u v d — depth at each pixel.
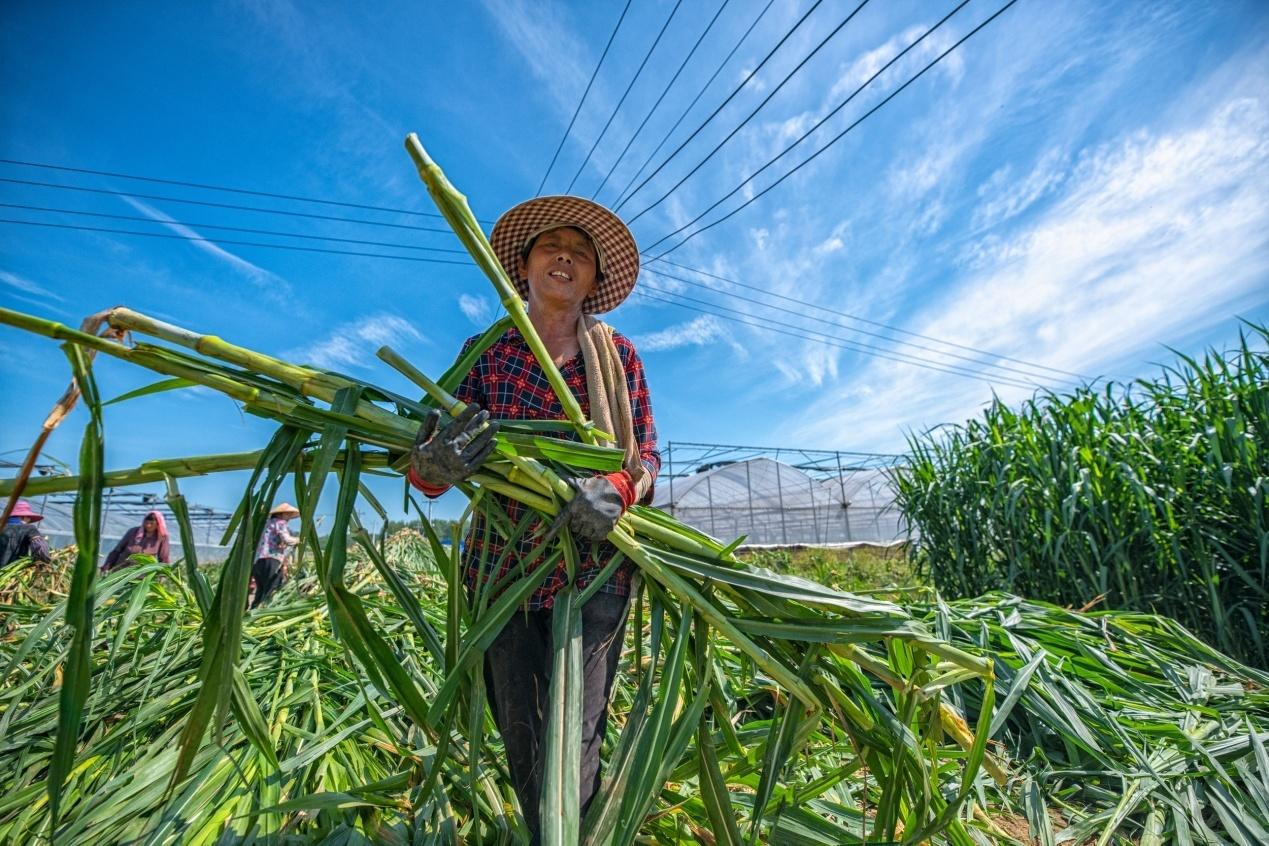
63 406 1.12
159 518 6.11
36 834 1.81
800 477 28.20
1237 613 3.89
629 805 1.31
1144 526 4.10
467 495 1.54
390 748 2.22
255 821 1.75
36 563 5.57
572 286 1.81
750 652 1.50
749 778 2.12
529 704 1.58
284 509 6.37
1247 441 3.88
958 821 1.67
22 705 2.57
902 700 1.69
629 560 1.64
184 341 1.25
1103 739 2.52
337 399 1.32
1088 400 4.81
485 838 1.81
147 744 2.23
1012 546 4.96
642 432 1.80
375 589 4.53
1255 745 2.20
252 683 2.62
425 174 1.38
